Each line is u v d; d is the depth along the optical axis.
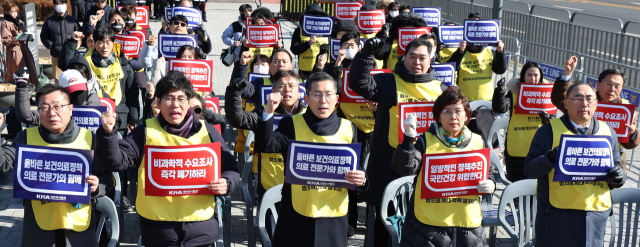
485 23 7.27
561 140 3.93
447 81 6.46
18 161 3.52
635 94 8.00
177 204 3.56
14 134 6.92
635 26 10.22
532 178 4.24
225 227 4.46
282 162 4.68
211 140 3.69
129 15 10.09
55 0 11.27
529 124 5.87
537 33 12.27
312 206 3.70
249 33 8.22
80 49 13.95
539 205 4.20
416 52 4.81
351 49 6.58
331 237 3.76
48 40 11.39
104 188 3.73
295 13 22.64
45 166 3.54
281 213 3.83
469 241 3.75
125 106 6.70
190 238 3.59
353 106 6.09
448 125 3.76
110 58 6.53
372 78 4.82
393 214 4.75
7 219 5.93
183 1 10.28
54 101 3.58
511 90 6.05
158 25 20.73
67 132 3.69
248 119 3.88
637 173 7.96
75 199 3.55
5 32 10.37
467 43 7.34
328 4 21.02
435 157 3.69
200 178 3.54
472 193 3.75
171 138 3.57
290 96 4.79
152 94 5.02
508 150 5.93
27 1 20.55
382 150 4.85
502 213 4.34
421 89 4.83
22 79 4.69
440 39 8.28
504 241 5.73
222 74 13.44
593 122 4.20
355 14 10.25
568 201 4.04
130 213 6.18
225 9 26.23
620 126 5.11
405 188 4.41
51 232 3.69
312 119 3.83
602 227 4.08
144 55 7.40
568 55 10.92
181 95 3.52
